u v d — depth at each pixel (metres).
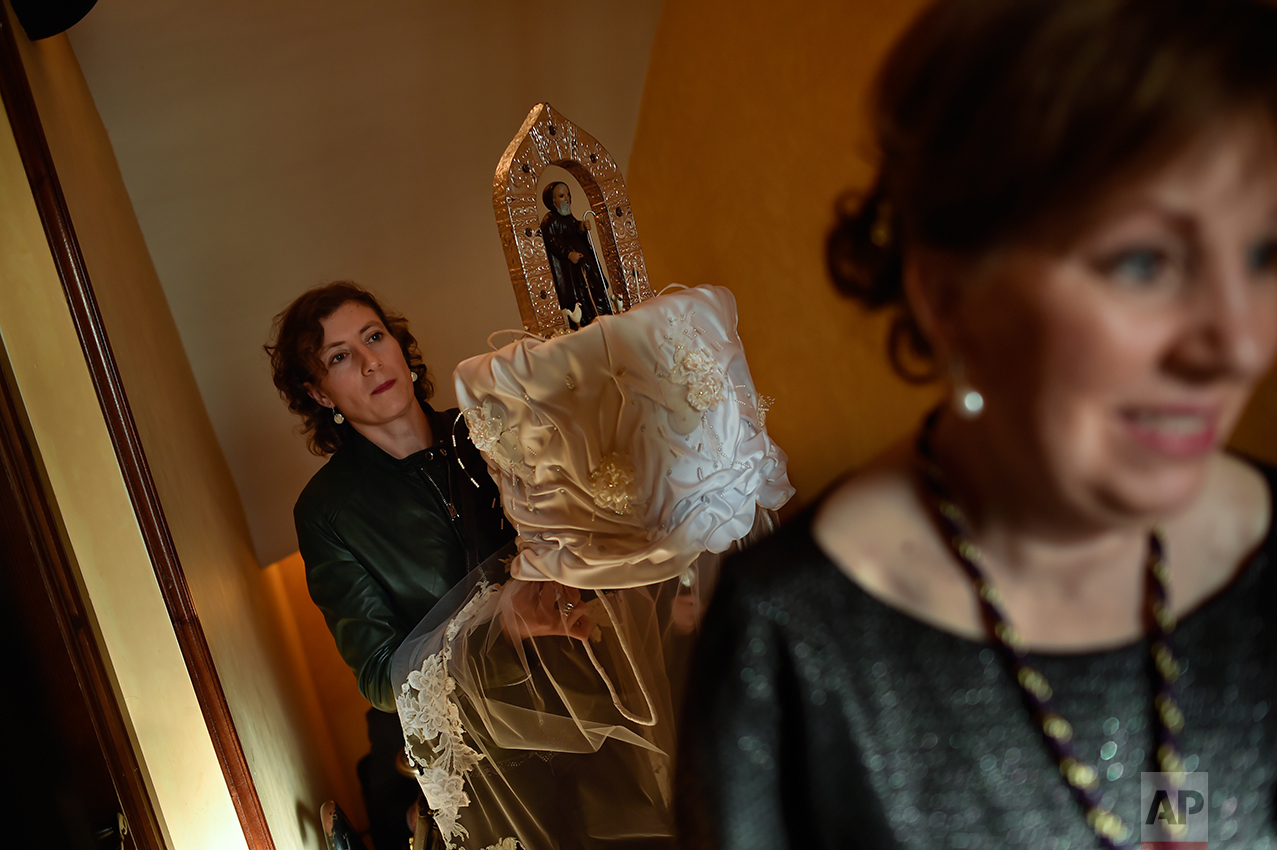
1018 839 0.62
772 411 3.22
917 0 2.15
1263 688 0.63
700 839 0.64
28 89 1.86
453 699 2.02
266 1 2.90
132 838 1.72
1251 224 0.47
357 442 2.71
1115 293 0.49
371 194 3.50
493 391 1.59
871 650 0.61
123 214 2.86
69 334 1.84
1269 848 0.66
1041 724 0.60
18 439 1.70
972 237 0.50
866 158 0.58
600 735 1.91
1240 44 0.43
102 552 1.89
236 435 3.75
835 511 0.64
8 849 1.34
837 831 0.64
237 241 3.38
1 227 1.79
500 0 3.23
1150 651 0.61
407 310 3.84
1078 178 0.46
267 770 2.39
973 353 0.55
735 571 0.64
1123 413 0.51
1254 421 1.37
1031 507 0.57
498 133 3.56
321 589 2.62
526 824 1.98
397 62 3.23
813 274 2.80
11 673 1.55
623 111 3.74
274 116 3.15
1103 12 0.45
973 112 0.47
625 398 1.55
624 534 1.59
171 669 1.95
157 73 2.90
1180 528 0.62
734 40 2.97
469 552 2.60
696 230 3.49
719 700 0.63
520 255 1.73
